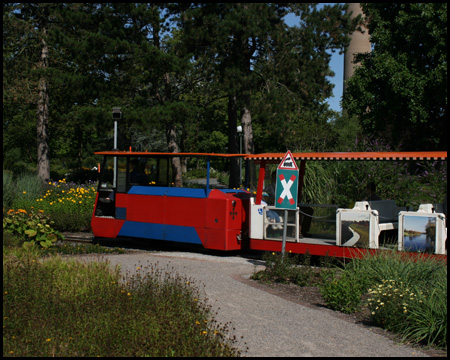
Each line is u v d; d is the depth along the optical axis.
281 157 11.11
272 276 9.22
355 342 5.89
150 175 13.23
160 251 12.63
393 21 31.03
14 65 29.86
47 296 6.48
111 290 6.82
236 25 24.88
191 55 25.83
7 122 45.72
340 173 15.23
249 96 26.72
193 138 51.16
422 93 28.47
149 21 25.97
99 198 13.77
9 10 28.98
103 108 25.77
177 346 4.99
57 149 54.66
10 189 18.48
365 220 9.83
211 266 10.30
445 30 27.39
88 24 26.59
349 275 8.12
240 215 11.91
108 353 4.90
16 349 4.96
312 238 11.14
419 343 6.01
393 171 14.68
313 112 27.81
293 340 5.85
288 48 26.70
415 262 8.47
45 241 11.80
